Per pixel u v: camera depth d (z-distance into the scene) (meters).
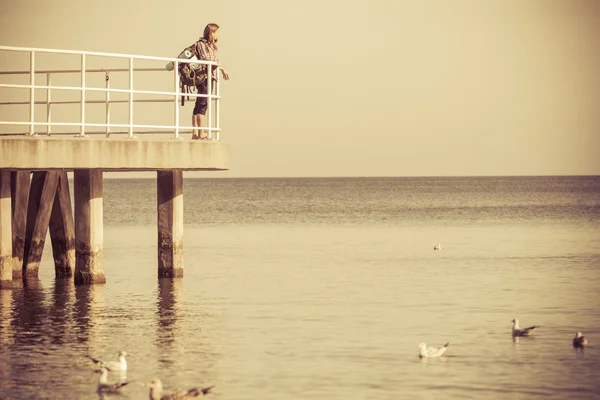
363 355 27.25
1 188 34.81
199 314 33.44
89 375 24.62
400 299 37.72
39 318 31.81
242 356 26.92
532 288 41.53
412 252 59.66
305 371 25.34
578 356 27.28
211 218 106.44
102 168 35.00
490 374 25.25
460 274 46.91
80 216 36.84
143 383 24.00
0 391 23.14
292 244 65.94
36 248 39.47
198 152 35.34
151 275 43.88
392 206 145.25
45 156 31.98
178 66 35.28
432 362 26.47
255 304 35.91
